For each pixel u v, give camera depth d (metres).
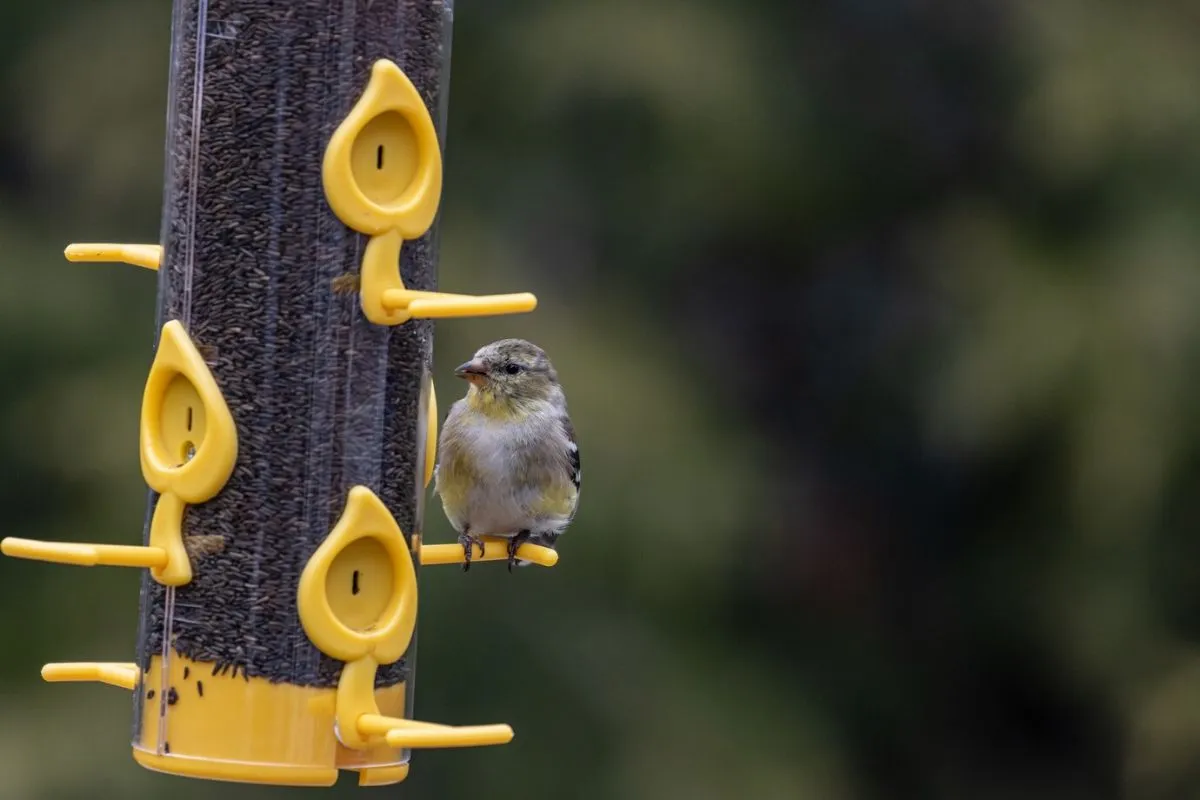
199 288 6.83
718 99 15.04
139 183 13.88
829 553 16.73
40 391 13.33
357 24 6.80
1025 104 14.86
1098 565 14.34
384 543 6.72
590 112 15.02
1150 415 13.78
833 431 17.11
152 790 12.55
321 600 6.56
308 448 6.73
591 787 13.29
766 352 17.28
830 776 14.31
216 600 6.64
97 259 7.24
